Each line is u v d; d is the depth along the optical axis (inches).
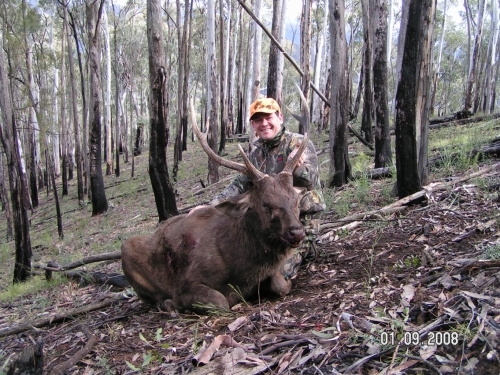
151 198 653.3
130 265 192.1
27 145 1003.9
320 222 232.1
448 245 164.1
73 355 151.6
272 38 344.8
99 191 653.9
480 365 94.7
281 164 181.9
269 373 111.4
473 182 221.1
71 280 292.0
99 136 649.6
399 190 224.8
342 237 205.5
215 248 166.1
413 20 200.1
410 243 177.3
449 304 119.7
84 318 204.5
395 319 120.2
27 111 920.3
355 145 532.4
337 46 298.4
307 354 114.7
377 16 327.6
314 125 839.7
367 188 269.4
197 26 1357.0
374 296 139.3
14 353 174.7
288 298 160.9
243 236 161.3
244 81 1403.8
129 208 631.8
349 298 142.9
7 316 247.3
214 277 165.2
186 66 1023.6
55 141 1512.1
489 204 190.9
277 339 124.9
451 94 1748.3
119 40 1235.2
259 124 178.5
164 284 183.3
